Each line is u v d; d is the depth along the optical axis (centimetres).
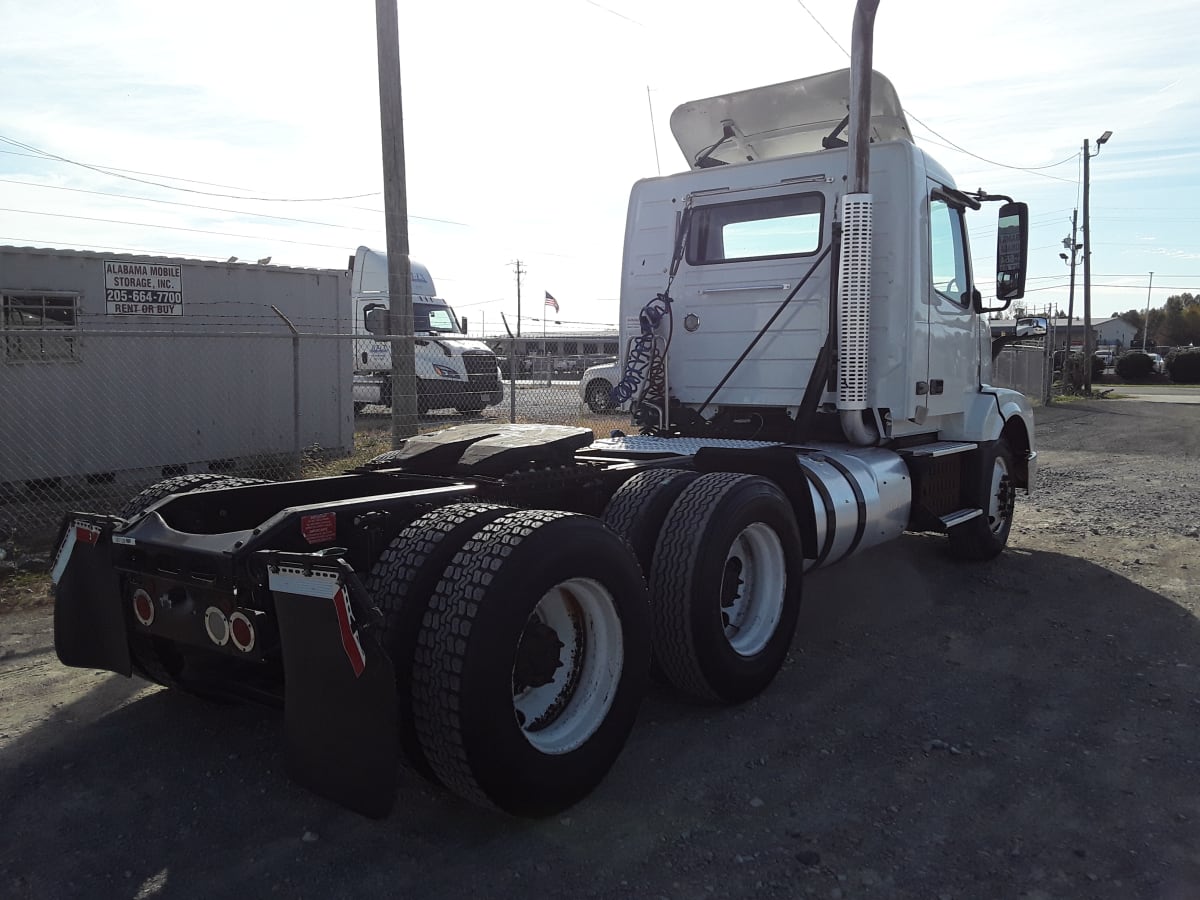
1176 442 1620
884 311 559
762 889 269
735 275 597
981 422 656
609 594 324
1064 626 529
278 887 270
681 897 265
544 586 293
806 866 281
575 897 266
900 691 429
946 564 688
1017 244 629
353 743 262
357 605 260
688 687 398
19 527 781
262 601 296
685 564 383
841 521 492
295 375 898
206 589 307
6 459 880
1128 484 1107
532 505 407
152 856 287
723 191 606
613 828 305
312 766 273
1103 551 732
